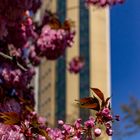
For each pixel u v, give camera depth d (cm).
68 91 8612
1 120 452
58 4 8869
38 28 756
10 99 534
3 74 621
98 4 1135
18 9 551
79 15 9019
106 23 8981
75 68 1474
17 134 441
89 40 8869
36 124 449
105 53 8831
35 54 761
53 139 438
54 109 8750
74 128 433
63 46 757
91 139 420
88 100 414
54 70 8869
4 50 638
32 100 658
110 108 413
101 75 8744
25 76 636
